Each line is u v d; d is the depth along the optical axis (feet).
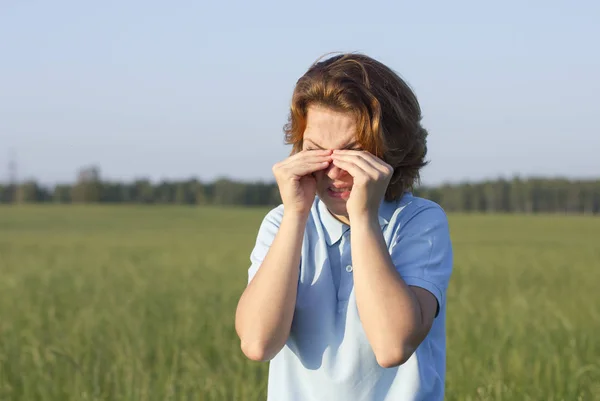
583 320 35.88
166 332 31.96
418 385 9.05
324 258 9.36
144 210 327.06
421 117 9.71
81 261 88.63
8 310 40.68
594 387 21.42
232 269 75.46
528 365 24.75
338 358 9.15
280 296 8.86
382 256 8.63
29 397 22.43
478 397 20.31
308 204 9.04
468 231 191.62
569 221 253.85
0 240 146.10
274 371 9.54
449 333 31.17
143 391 20.99
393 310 8.48
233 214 305.94
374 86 8.94
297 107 9.08
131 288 54.95
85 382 22.27
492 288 54.70
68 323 35.35
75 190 413.59
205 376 23.11
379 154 8.99
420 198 9.91
